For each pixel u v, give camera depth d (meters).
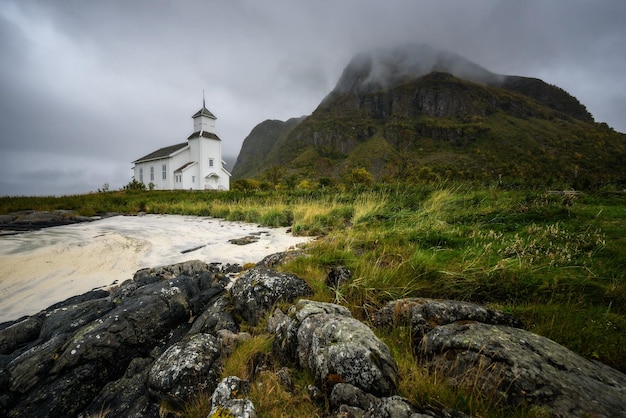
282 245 6.68
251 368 2.29
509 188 10.21
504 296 3.03
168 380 2.18
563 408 1.53
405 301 2.79
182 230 8.88
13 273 5.17
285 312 2.89
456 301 2.77
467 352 2.00
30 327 3.21
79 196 20.80
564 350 1.99
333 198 11.91
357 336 2.03
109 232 8.62
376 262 3.81
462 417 1.53
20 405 2.30
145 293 3.46
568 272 3.16
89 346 2.64
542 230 4.71
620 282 2.86
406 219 6.84
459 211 6.94
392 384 1.82
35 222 10.47
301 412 1.82
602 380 1.75
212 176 38.28
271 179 56.88
